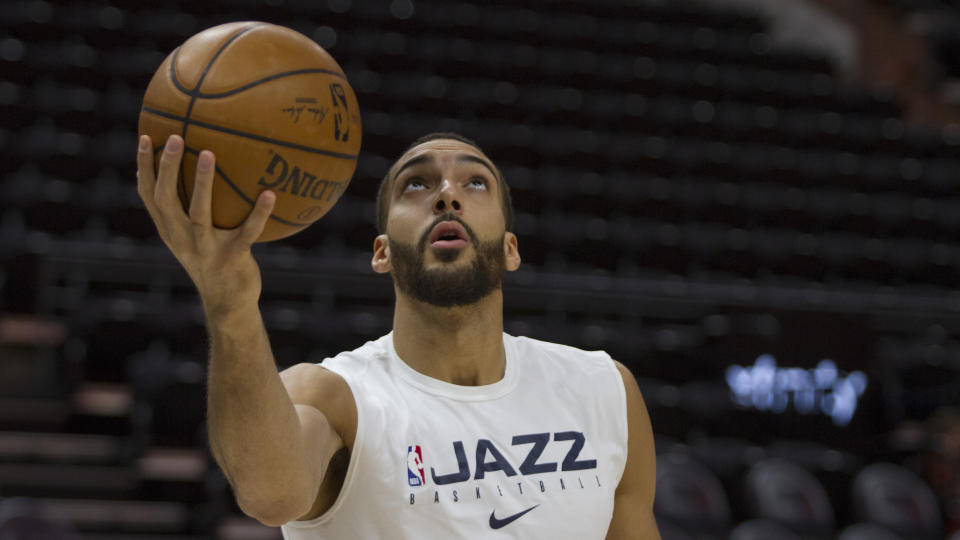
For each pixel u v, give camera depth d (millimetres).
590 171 8312
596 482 1661
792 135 9438
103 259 6027
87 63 8422
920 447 5723
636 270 7199
